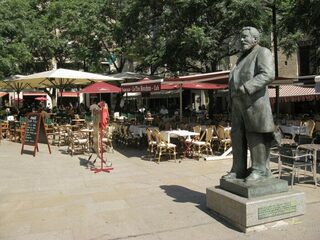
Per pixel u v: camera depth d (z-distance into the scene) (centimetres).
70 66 3309
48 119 1739
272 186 582
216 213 625
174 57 1878
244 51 590
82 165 1127
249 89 558
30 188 855
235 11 1606
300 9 1555
